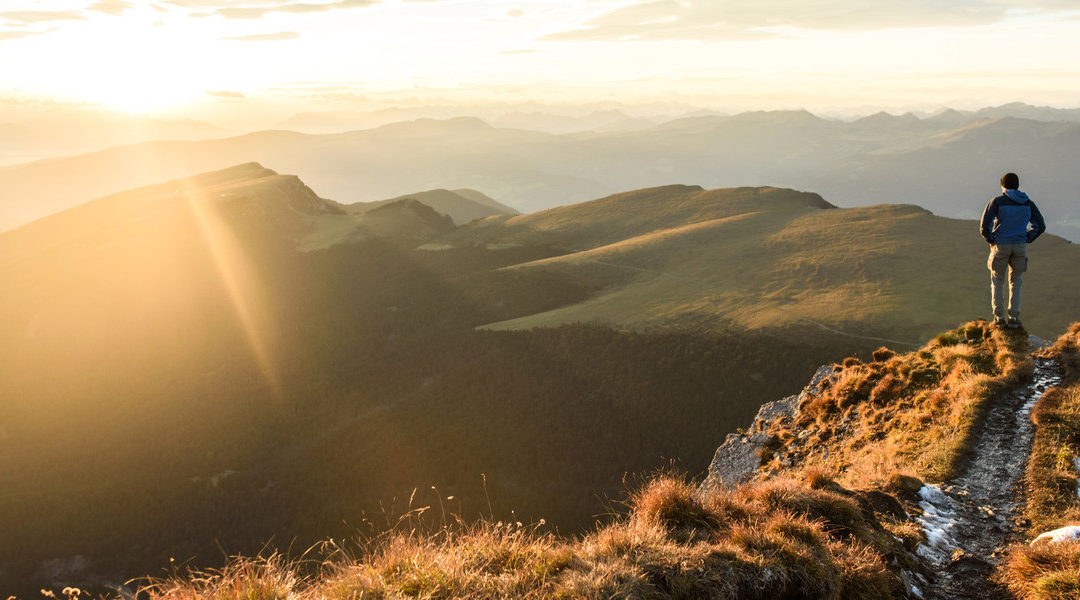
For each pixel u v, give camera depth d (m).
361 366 159.00
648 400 120.75
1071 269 143.88
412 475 106.31
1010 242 12.82
